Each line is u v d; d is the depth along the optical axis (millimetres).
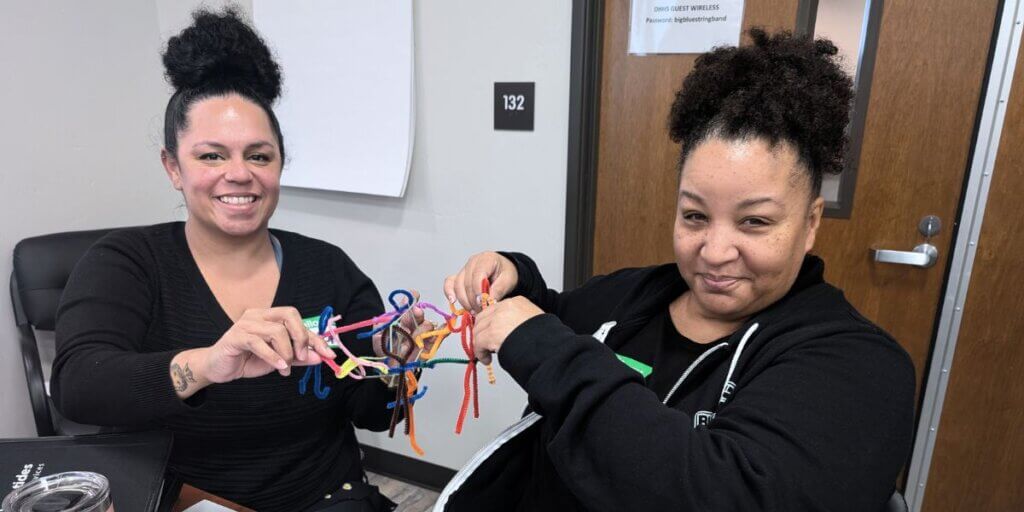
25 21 1557
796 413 506
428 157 1751
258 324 710
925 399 1501
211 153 949
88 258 967
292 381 990
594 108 1585
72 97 1691
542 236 1675
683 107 657
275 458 1014
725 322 709
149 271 978
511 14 1550
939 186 1386
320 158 1862
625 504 500
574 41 1495
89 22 1719
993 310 1396
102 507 577
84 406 789
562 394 534
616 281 917
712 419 592
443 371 1896
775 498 461
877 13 1341
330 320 772
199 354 755
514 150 1642
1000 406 1448
